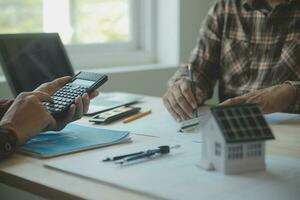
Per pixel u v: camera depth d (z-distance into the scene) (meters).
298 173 0.81
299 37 1.62
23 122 0.98
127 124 1.26
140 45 2.80
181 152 0.94
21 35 1.46
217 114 0.80
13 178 0.84
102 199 0.71
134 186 0.74
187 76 1.55
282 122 1.28
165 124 1.24
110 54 2.59
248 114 0.81
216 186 0.74
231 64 1.74
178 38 2.67
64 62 1.55
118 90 2.37
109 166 0.86
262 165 0.82
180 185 0.75
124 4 2.73
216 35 1.79
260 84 1.65
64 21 2.46
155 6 2.76
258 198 0.69
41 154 0.93
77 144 1.00
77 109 1.13
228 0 1.78
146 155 0.90
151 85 2.53
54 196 0.76
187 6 2.67
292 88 1.39
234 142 0.78
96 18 2.60
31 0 2.30
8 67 1.39
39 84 1.45
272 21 1.66
